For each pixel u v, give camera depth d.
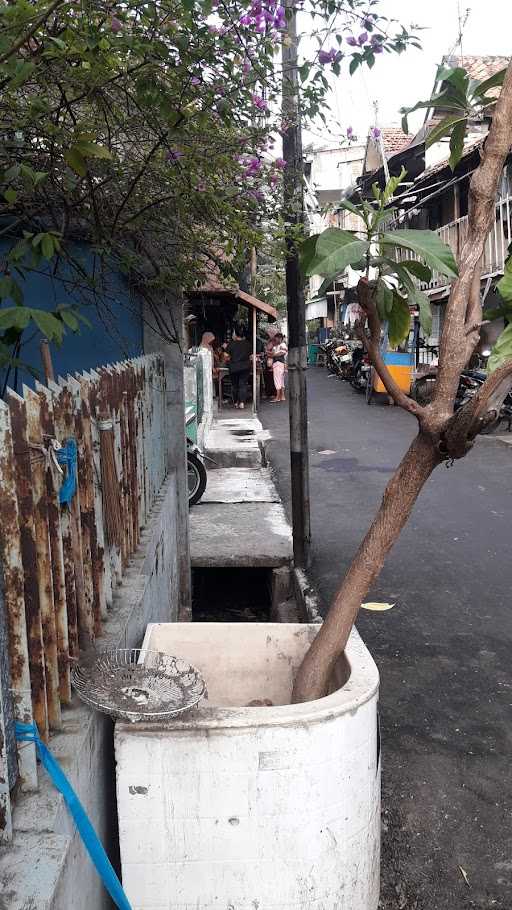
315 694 2.40
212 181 3.39
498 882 2.77
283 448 12.24
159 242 3.88
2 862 1.56
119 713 2.00
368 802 2.20
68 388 2.35
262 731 2.01
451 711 3.96
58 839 1.62
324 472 10.62
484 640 4.87
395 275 2.09
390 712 3.94
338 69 2.99
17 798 1.75
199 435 10.48
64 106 2.56
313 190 4.52
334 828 2.09
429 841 2.97
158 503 4.45
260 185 3.78
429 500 8.77
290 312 5.66
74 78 2.51
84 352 4.24
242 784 2.03
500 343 1.97
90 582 2.54
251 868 2.06
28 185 2.57
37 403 1.95
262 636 2.78
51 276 3.35
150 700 2.10
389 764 3.47
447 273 1.96
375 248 2.15
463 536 7.30
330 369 29.41
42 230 3.22
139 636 3.01
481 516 8.05
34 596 1.86
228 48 2.69
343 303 30.86
